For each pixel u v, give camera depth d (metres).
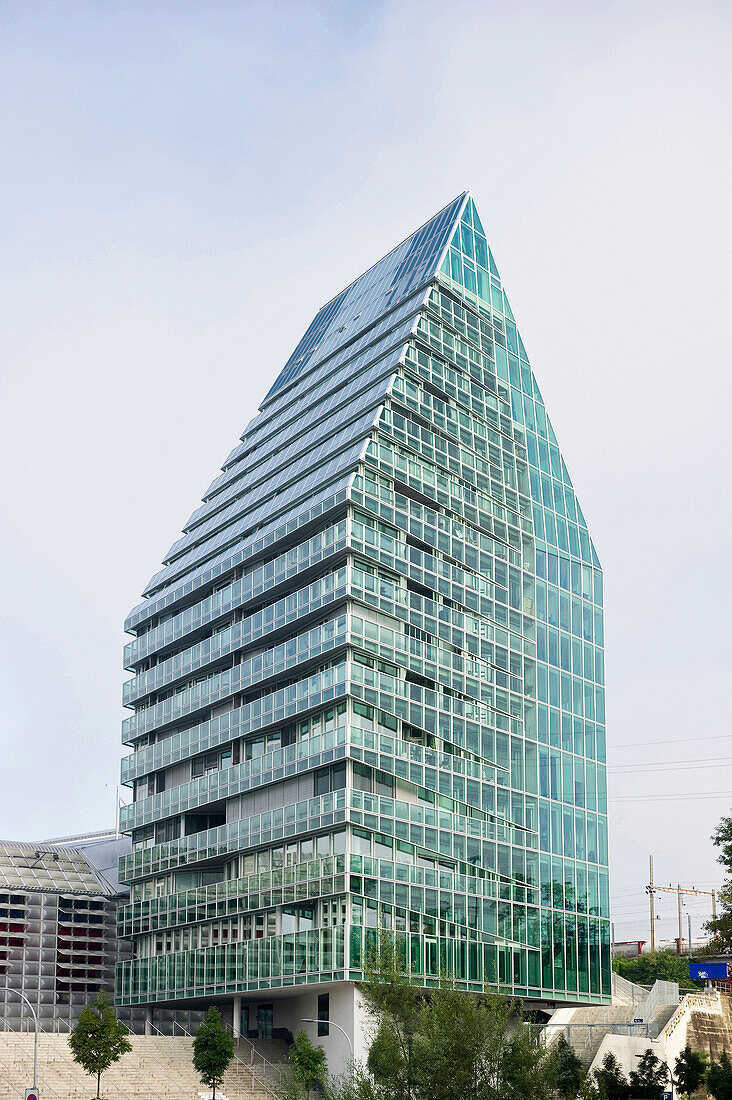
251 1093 91.75
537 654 113.75
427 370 112.50
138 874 117.06
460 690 104.56
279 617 105.69
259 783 103.25
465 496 111.94
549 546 119.50
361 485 101.94
